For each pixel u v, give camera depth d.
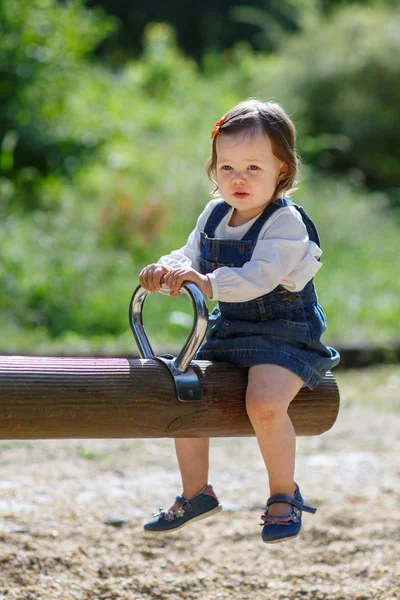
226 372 4.73
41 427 4.27
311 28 26.48
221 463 8.98
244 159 4.62
